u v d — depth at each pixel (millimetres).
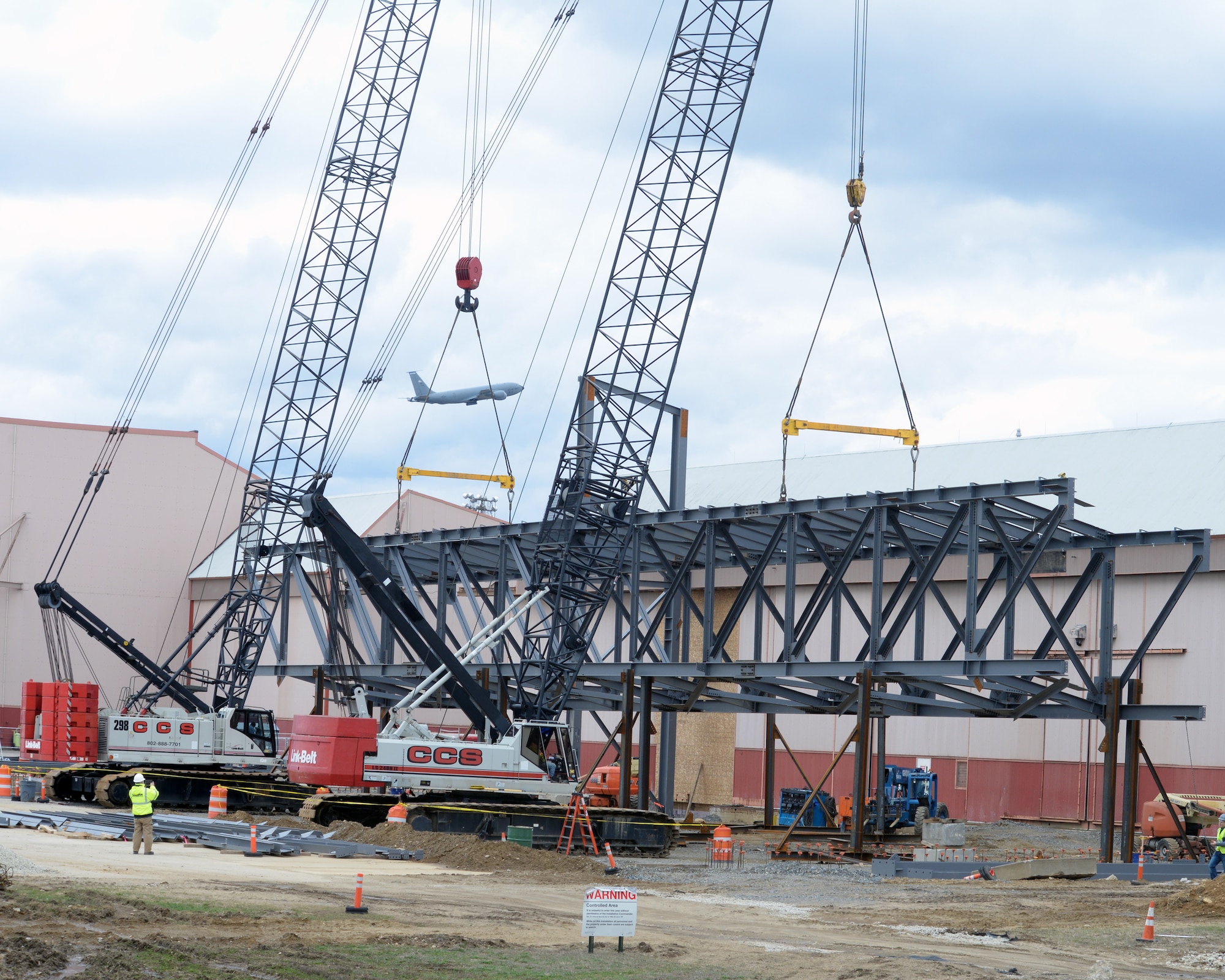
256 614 69062
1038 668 43844
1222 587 57531
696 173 54875
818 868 43281
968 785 65000
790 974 22484
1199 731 57469
